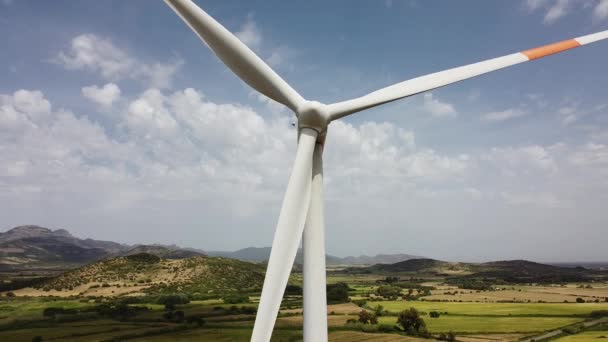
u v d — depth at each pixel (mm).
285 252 11305
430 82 14406
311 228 11859
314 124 12312
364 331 68438
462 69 14922
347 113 12750
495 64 15133
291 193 11805
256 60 13039
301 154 12109
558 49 15625
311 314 11227
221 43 12906
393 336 63469
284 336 64312
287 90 12961
